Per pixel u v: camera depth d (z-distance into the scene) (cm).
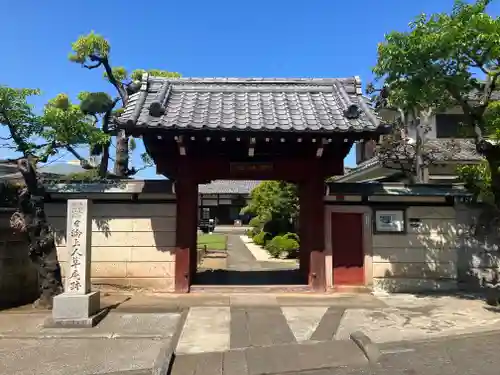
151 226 1052
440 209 1087
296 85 1162
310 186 1065
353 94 1129
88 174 1298
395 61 874
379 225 1077
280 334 715
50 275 923
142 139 977
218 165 1046
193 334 716
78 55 1147
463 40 816
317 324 772
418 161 1380
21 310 893
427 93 891
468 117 923
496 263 1073
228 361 602
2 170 1332
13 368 583
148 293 1027
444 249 1080
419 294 1034
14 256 977
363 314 840
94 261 1046
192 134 920
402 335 704
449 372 553
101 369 579
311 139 941
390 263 1071
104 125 1205
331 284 1058
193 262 1162
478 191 1012
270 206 2597
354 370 569
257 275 1294
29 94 938
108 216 1055
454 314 839
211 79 1159
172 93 1109
